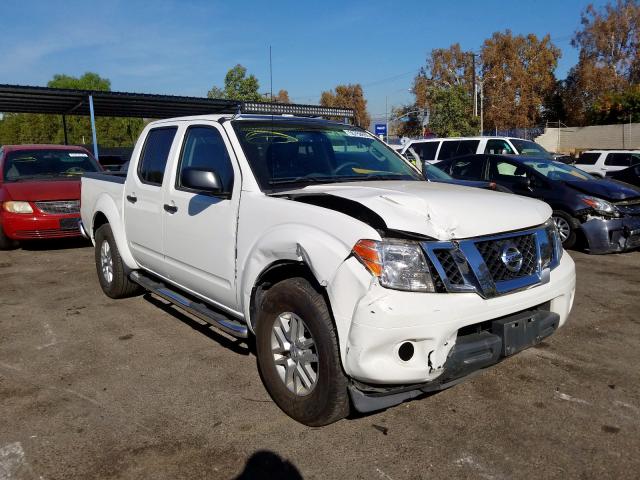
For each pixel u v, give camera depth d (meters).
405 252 2.95
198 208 4.24
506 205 3.52
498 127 54.84
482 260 3.11
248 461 3.09
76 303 6.08
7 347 4.80
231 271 3.93
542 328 3.43
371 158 4.71
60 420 3.54
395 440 3.28
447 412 3.62
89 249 9.32
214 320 4.11
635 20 53.69
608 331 5.13
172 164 4.69
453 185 4.25
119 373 4.24
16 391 3.95
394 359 2.90
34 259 8.49
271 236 3.44
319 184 4.01
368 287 2.89
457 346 3.06
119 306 5.94
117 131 49.78
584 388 3.97
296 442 3.27
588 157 22.22
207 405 3.72
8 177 9.59
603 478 2.92
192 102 18.78
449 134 36.94
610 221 8.48
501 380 4.10
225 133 4.17
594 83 54.16
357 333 2.89
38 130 50.25
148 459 3.12
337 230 3.09
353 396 3.01
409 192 3.54
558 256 3.70
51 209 8.82
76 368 4.34
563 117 58.31
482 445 3.23
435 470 2.99
